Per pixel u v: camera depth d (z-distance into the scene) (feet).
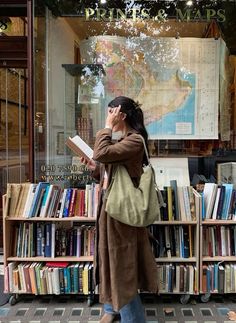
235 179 11.34
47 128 11.63
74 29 11.60
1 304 9.32
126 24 11.57
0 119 13.61
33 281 9.15
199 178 11.44
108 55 11.64
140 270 7.56
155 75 11.64
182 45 11.58
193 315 8.76
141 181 7.11
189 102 11.66
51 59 11.63
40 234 9.34
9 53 12.44
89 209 9.29
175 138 11.65
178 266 9.25
